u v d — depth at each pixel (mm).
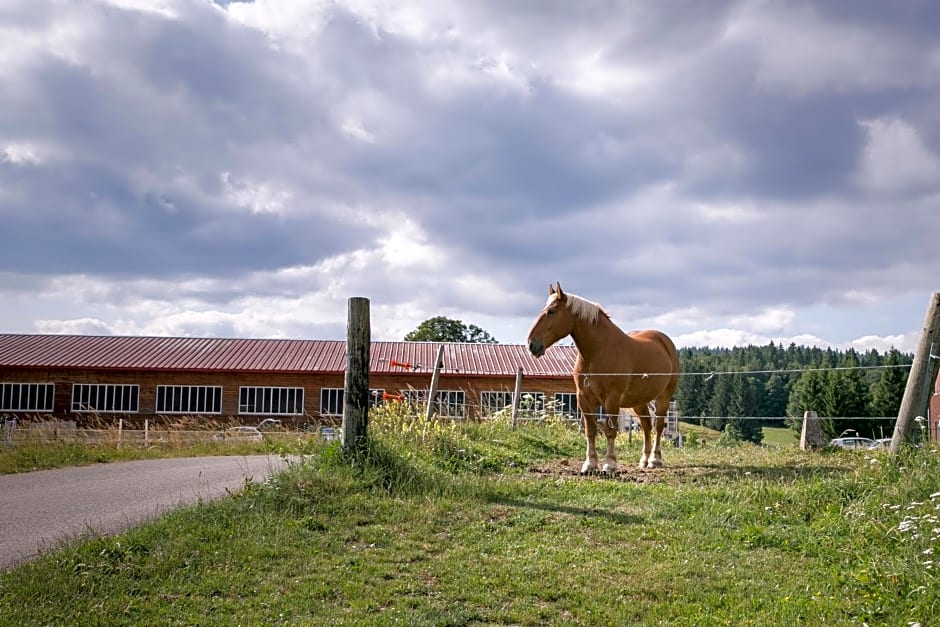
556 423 17562
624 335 11336
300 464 9266
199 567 6215
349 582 5938
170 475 11398
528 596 5730
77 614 5270
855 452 12133
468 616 5320
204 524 7336
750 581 6047
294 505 7891
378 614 5352
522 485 9539
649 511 8211
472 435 13359
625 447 15102
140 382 35625
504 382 35406
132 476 11430
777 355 94500
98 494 9664
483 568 6312
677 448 15039
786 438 48875
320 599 5637
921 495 7324
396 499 8359
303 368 35812
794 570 6320
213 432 19531
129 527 7543
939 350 8359
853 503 7598
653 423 12586
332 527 7336
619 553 6754
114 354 37031
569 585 5941
